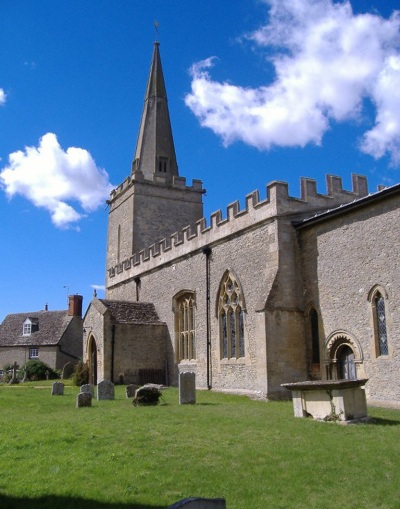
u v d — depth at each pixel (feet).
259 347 64.59
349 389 40.37
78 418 43.47
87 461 28.91
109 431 36.58
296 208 68.54
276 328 64.18
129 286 114.01
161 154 134.72
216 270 80.28
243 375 71.05
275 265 66.44
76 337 165.27
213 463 28.32
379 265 56.03
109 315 93.04
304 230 67.26
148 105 139.44
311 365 64.44
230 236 76.95
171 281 95.04
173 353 92.79
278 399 62.28
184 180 131.13
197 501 15.64
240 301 73.26
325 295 62.95
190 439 33.91
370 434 34.81
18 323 174.40
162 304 98.07
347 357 60.34
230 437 34.40
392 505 22.25
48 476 26.32
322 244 64.28
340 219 61.98
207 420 41.22
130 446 32.24
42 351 160.35
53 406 56.03
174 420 41.34
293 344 64.69
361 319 57.57
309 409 42.52
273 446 31.71
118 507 22.09
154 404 53.67
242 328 73.46
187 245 89.51
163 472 26.76
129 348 93.15
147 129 136.98
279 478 25.70
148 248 106.32
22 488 24.54
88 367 98.84
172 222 127.65
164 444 32.58
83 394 53.78
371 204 57.72
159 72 142.61
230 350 75.51
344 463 27.91
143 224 124.57
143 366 93.50
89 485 24.88
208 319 81.46
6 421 43.19
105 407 52.29
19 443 33.37
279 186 67.97
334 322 61.16
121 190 132.77
